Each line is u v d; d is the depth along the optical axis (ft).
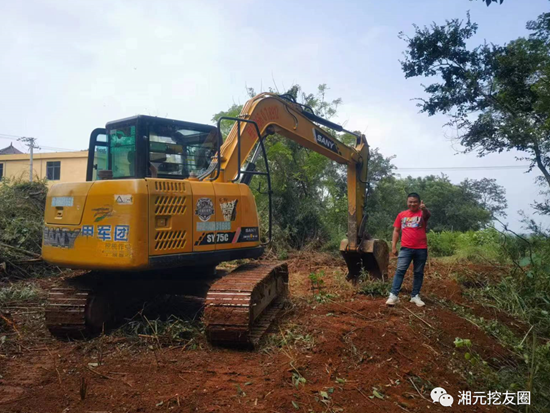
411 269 33.76
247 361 14.03
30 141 93.81
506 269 29.71
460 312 20.18
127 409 10.68
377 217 67.46
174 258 15.49
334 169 59.21
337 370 13.20
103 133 18.84
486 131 38.24
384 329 16.46
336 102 56.13
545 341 18.15
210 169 18.22
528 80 35.32
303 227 48.34
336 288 25.41
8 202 33.81
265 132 21.12
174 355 14.56
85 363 14.01
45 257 16.96
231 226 17.69
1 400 11.27
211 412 10.52
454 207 110.22
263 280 16.75
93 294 16.89
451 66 38.86
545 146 35.78
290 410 10.69
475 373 13.85
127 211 14.73
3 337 16.29
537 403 12.12
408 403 11.58
